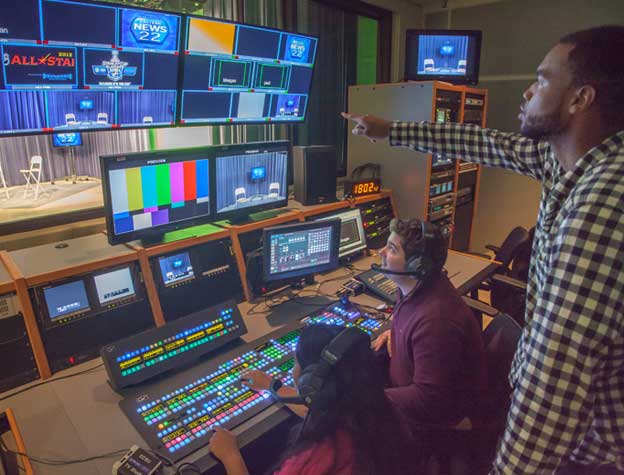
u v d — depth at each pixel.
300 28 3.31
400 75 4.22
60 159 5.80
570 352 0.73
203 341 1.62
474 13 4.23
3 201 4.25
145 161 1.74
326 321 1.86
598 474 0.96
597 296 0.71
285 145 2.27
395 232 1.54
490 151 1.41
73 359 1.55
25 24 1.55
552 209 0.90
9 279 1.48
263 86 2.34
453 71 3.39
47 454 1.18
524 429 0.79
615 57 0.76
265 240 1.94
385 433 0.91
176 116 2.11
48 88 1.69
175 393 1.40
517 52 4.11
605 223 0.71
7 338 1.44
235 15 2.79
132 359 1.46
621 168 0.74
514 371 1.05
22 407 1.36
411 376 1.54
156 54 1.90
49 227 2.25
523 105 0.93
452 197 3.35
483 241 4.70
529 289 1.04
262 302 2.07
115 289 1.67
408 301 1.55
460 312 1.47
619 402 0.85
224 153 2.00
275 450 1.51
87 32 1.69
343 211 2.59
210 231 2.01
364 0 3.67
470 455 1.41
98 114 1.87
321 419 0.91
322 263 2.15
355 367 0.93
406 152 3.03
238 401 1.37
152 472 1.10
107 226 1.69
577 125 0.82
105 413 1.33
